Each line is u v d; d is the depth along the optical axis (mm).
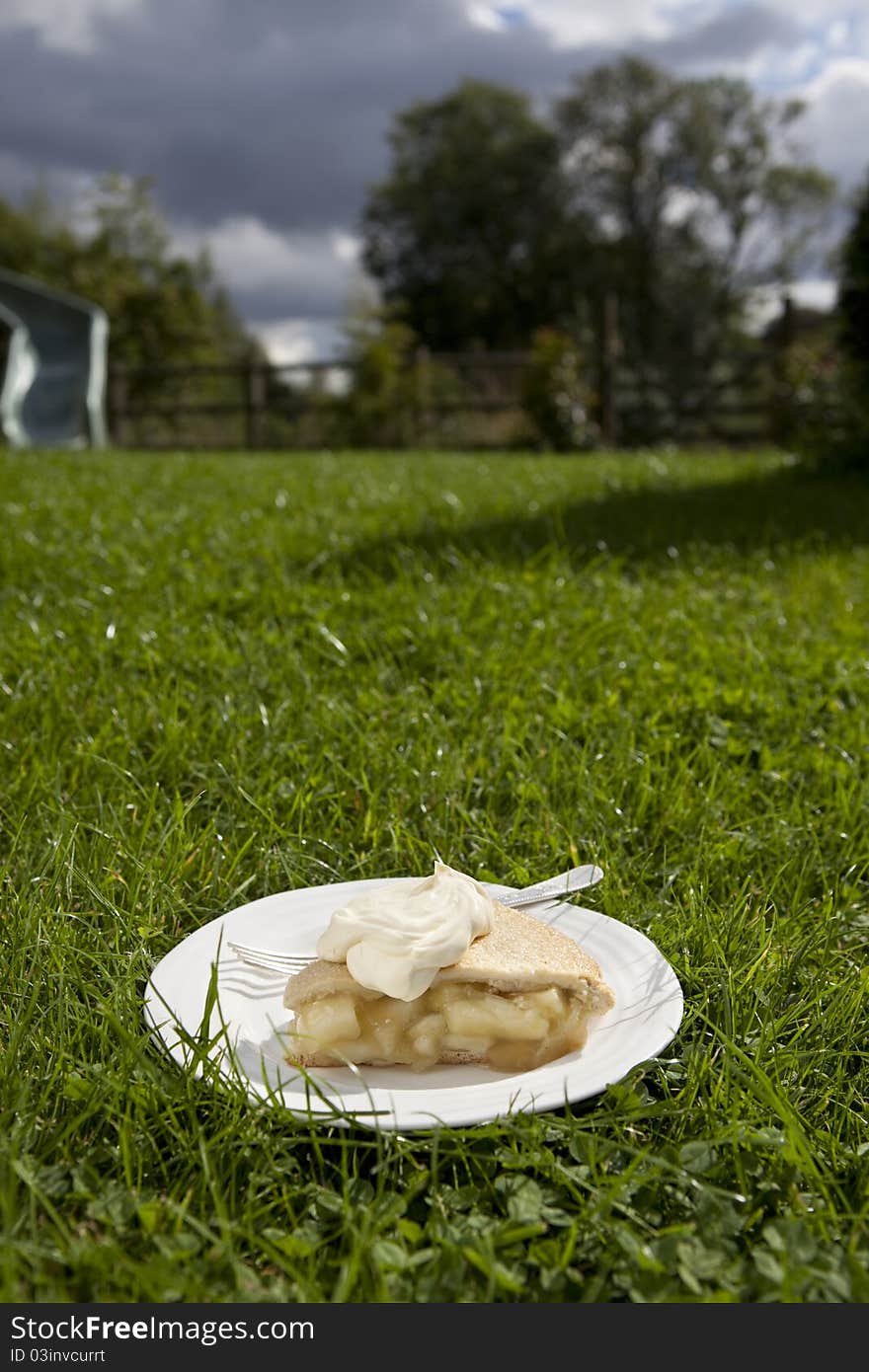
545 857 749
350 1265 411
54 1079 509
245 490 2662
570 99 16062
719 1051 559
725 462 3828
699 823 809
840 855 772
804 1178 475
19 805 791
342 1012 516
